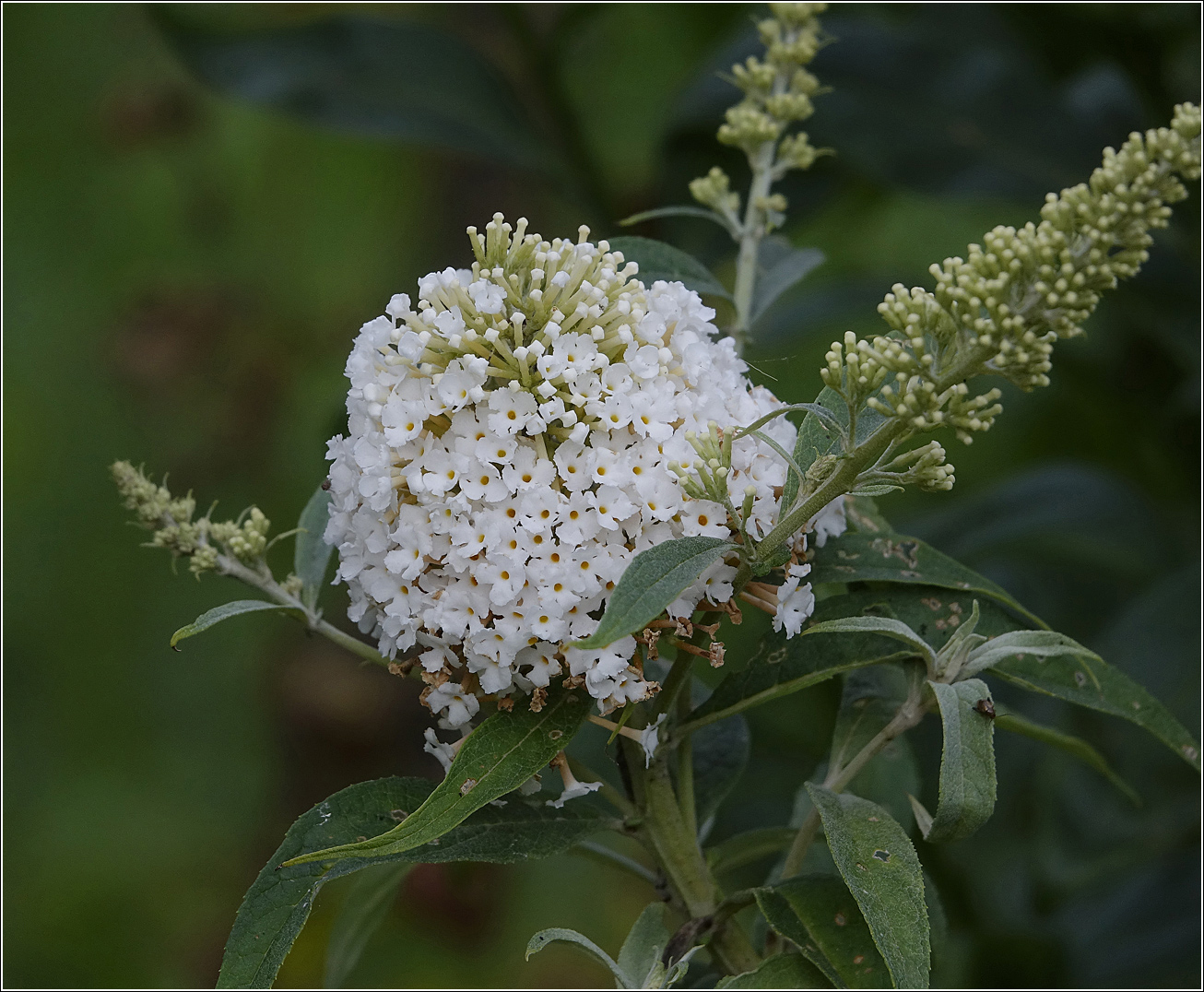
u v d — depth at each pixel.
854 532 0.80
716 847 0.80
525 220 0.75
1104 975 0.93
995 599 0.79
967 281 0.72
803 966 0.75
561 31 1.10
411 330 0.75
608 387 0.75
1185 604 0.90
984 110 0.96
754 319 0.85
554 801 0.77
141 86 1.54
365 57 1.05
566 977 1.39
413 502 0.75
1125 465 1.16
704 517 0.75
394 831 0.73
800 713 1.02
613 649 0.74
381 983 1.38
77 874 1.54
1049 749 0.96
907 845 0.74
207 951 1.49
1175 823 0.90
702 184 0.85
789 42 0.86
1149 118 1.00
